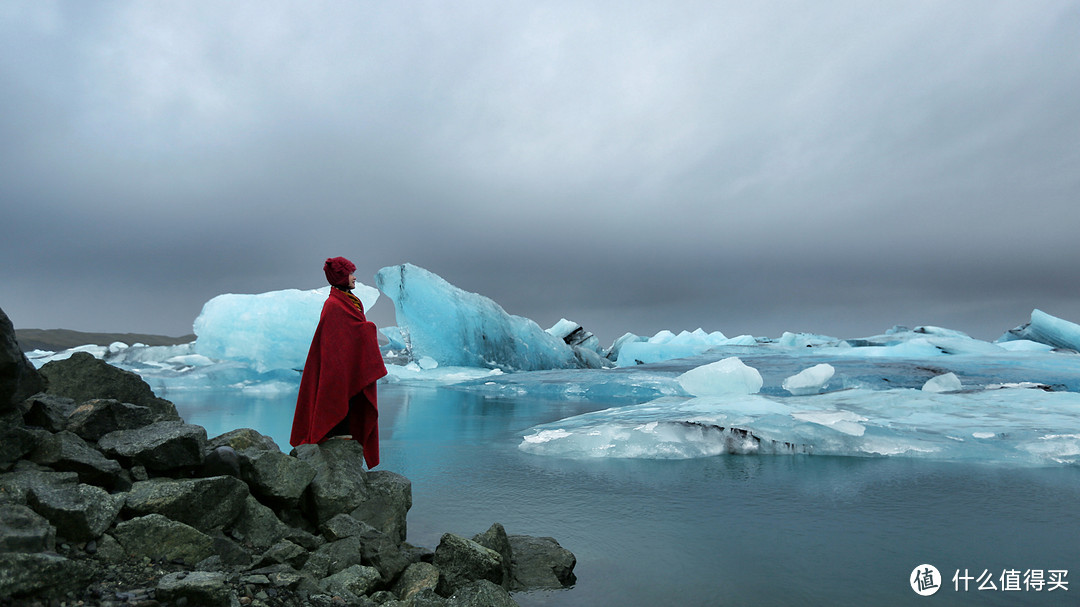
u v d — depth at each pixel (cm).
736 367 1159
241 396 1386
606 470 580
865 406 921
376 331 407
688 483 521
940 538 359
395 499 349
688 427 715
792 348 2044
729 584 287
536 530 377
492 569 277
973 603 265
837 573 302
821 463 628
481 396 1509
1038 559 323
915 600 268
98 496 252
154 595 215
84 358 366
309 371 396
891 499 461
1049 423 748
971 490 494
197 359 2005
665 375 1562
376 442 399
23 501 238
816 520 400
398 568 281
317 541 296
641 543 351
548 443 700
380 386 1880
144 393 378
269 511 300
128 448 295
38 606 197
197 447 301
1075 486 510
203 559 258
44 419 299
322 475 338
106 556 236
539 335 2502
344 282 408
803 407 898
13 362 265
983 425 750
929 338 2097
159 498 265
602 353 3372
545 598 271
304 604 236
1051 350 2006
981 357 1664
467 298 2403
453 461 625
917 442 686
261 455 316
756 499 460
